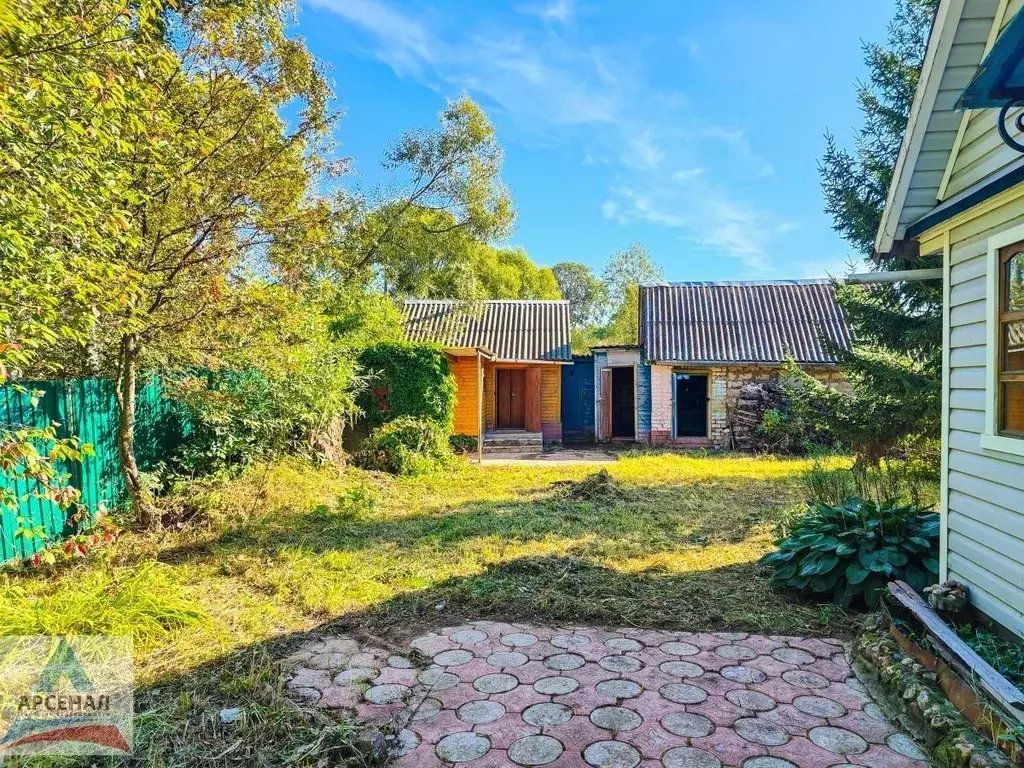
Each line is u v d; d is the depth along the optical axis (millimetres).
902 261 7867
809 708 2986
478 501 8430
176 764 2477
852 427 8414
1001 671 2957
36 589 4461
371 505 7547
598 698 3088
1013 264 3346
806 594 4602
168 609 3951
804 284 17375
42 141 3275
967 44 3578
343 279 12422
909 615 3988
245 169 5828
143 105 4195
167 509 6473
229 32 5555
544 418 17234
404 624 4113
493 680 3287
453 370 16062
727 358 15188
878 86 8734
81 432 5922
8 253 3244
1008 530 3330
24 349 3590
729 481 10133
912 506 4816
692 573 5156
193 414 7555
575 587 4777
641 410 16203
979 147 3682
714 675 3348
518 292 28156
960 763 2369
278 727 2752
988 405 3484
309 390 8156
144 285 5133
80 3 3412
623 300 36750
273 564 5328
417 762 2541
